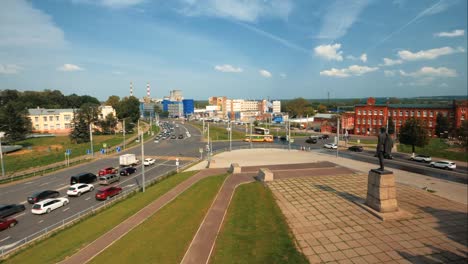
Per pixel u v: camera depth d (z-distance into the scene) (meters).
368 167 48.47
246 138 95.12
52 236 24.95
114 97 184.50
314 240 19.97
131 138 102.31
